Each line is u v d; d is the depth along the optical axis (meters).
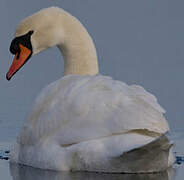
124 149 11.39
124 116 11.78
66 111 12.26
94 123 11.94
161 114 12.16
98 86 12.34
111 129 11.80
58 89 12.79
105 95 12.12
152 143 11.27
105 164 11.77
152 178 11.94
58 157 12.14
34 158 12.55
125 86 12.46
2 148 14.61
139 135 11.55
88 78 12.60
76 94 12.30
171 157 12.80
